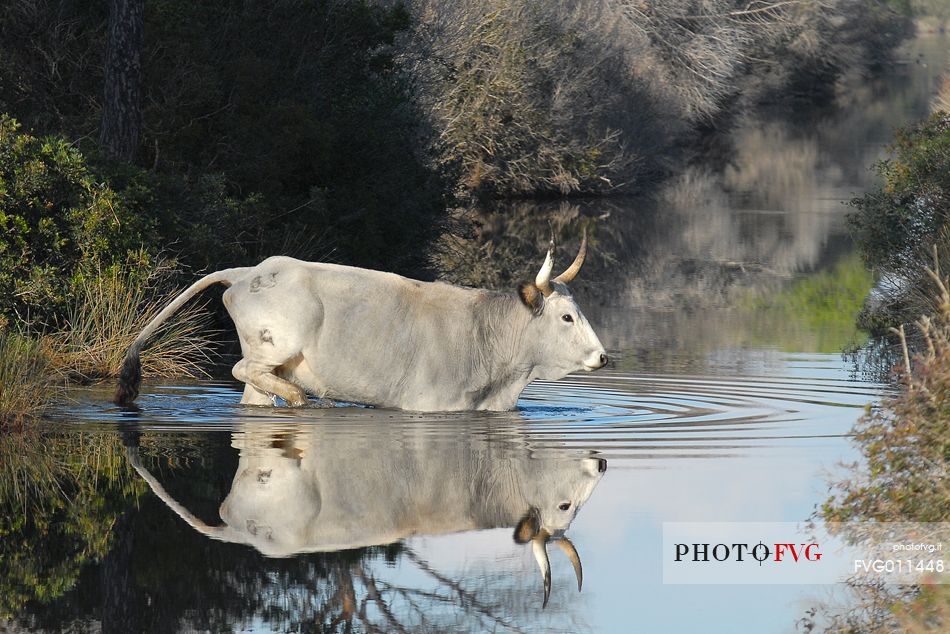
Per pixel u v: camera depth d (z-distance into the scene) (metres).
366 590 14.92
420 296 24.64
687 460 20.89
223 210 37.47
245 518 17.75
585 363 24.67
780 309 43.88
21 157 31.23
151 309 30.72
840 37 151.25
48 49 42.91
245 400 25.27
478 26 75.44
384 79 51.78
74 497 18.73
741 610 14.52
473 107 76.50
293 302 24.09
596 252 59.03
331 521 17.66
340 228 45.47
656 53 104.88
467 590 15.02
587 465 20.52
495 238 62.97
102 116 38.81
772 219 71.44
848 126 124.31
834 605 14.75
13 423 23.27
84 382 27.91
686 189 88.19
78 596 14.66
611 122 88.06
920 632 13.79
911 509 16.11
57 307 30.20
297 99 46.47
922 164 40.41
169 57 42.22
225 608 14.34
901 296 38.56
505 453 21.33
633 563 16.11
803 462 20.75
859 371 31.09
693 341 36.53
